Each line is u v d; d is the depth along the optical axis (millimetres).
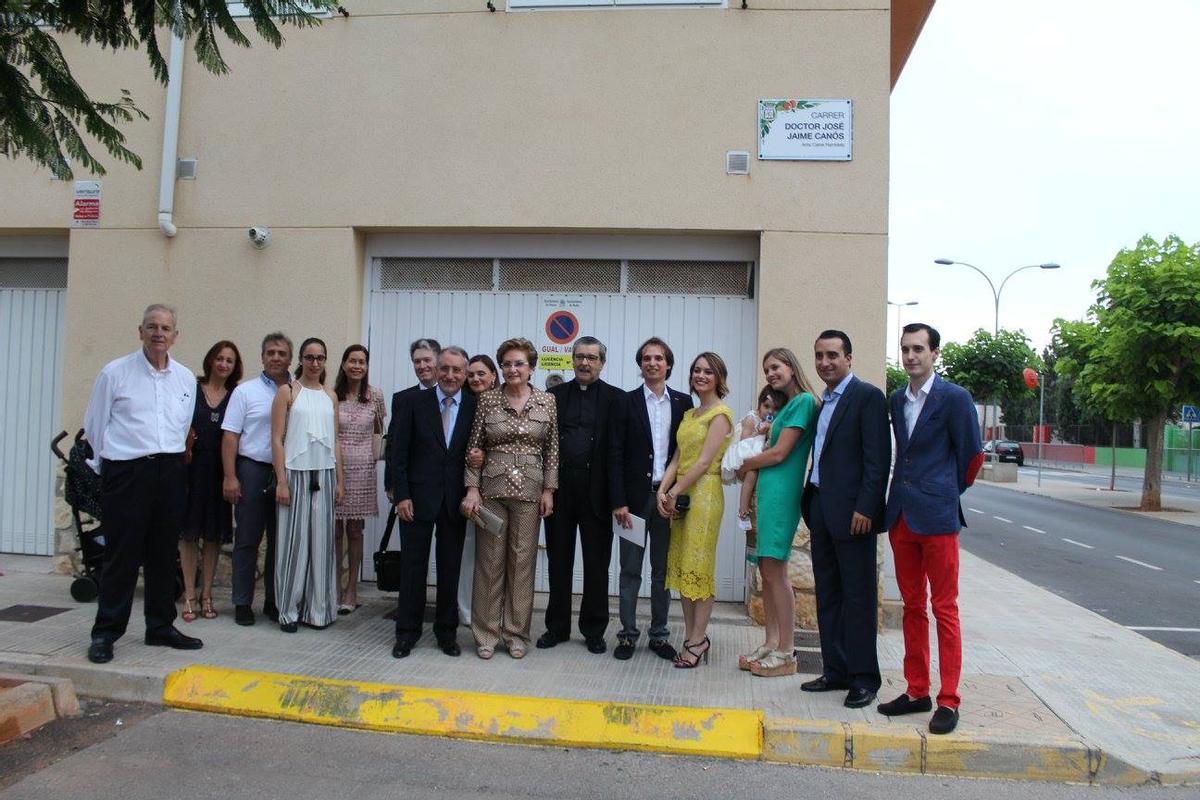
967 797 4016
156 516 5379
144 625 5984
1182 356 18781
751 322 7066
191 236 7352
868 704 4770
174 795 3836
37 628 5805
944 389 4629
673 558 5520
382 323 7453
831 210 6664
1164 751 4363
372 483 6547
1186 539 15211
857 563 4859
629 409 5684
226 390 6395
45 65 4914
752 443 5477
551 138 6984
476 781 4066
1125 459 44125
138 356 5328
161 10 5070
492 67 7062
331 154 7215
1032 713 4777
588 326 7238
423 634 6078
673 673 5324
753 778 4180
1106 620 7719
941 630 4547
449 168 7086
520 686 4996
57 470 7402
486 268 7375
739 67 6793
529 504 5543
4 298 8062
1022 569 11367
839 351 5004
